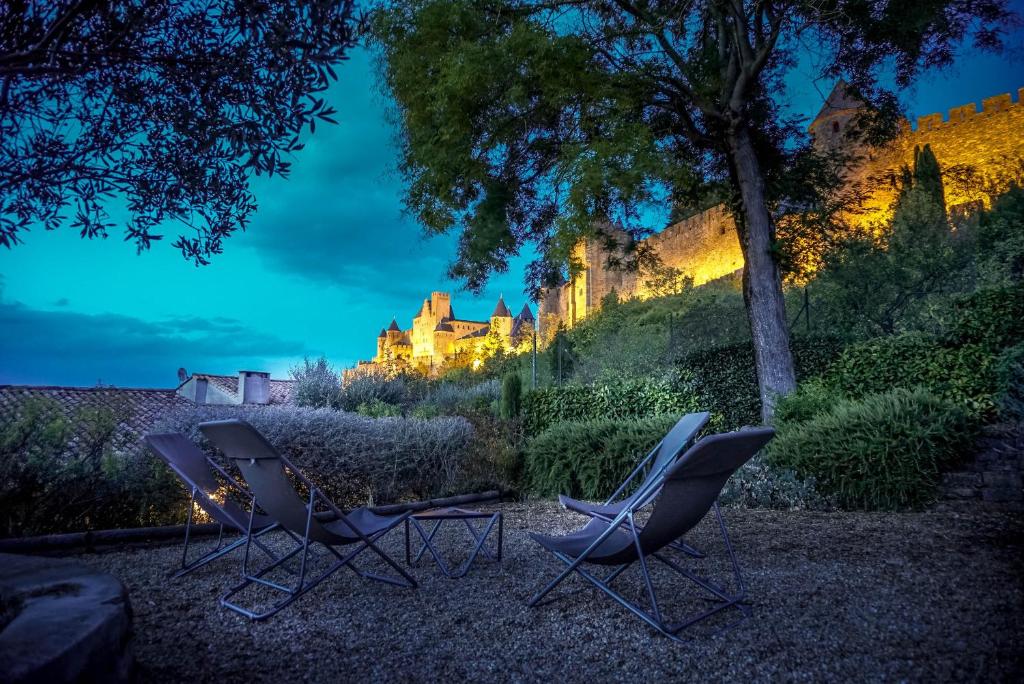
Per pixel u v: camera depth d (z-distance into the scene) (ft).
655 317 74.18
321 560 14.52
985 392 25.07
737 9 32.22
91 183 10.68
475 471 27.81
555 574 12.78
